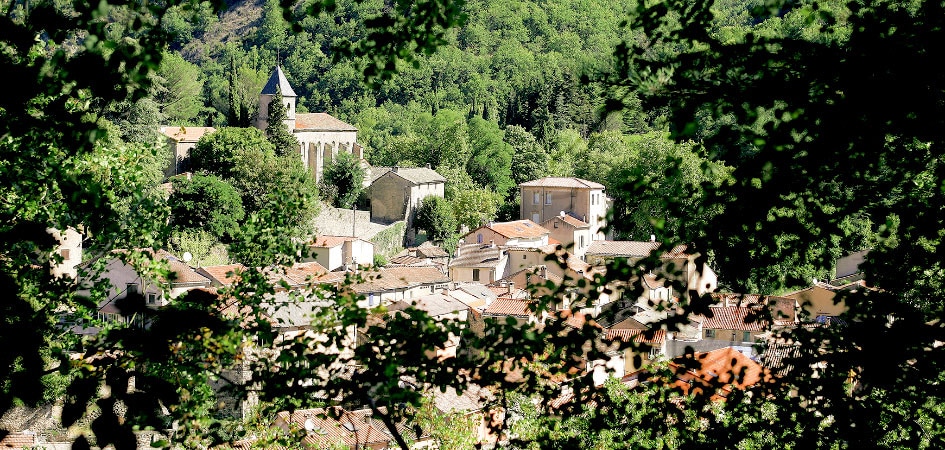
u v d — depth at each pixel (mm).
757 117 10203
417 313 12672
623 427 13477
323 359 13414
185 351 16984
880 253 13367
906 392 12539
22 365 19547
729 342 59281
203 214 98312
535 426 19891
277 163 119812
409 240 140625
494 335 12477
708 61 10867
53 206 19469
